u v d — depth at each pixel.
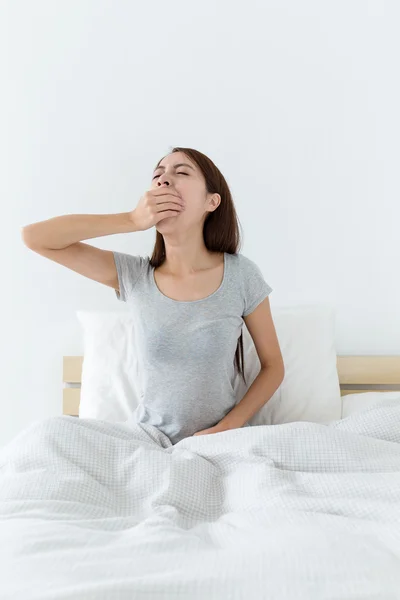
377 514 0.79
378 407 1.22
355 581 0.56
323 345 1.60
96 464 0.98
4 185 1.97
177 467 0.96
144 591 0.54
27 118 1.97
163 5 1.91
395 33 1.82
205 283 1.35
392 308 1.84
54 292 1.95
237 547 0.67
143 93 1.92
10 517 0.78
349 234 1.85
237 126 1.89
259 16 1.87
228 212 1.41
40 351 1.96
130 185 1.93
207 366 1.31
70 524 0.76
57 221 1.29
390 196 1.83
